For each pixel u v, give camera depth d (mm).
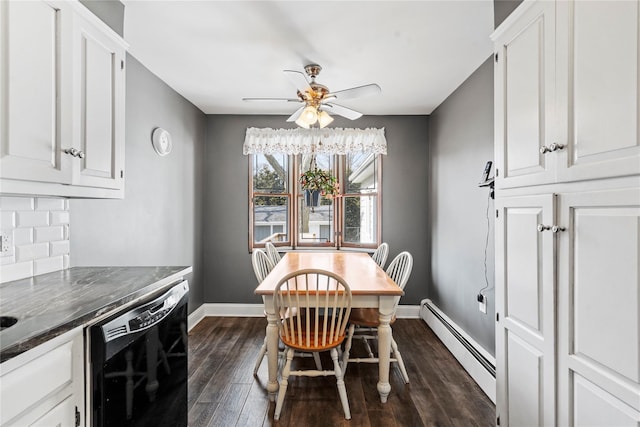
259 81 2887
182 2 1770
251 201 3900
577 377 1077
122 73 1721
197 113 3627
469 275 2729
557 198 1157
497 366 1550
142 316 1233
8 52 1083
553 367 1179
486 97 2459
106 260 2154
